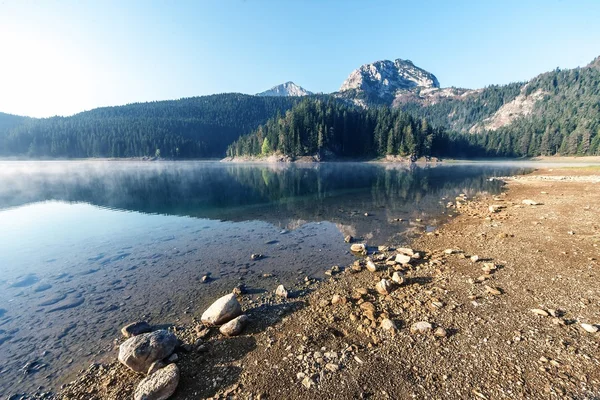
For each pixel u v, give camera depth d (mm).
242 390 4930
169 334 6160
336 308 7664
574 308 6820
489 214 18281
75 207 23969
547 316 6539
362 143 127875
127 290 9281
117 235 15594
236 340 6449
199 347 6176
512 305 7160
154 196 30125
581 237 12133
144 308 8188
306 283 9570
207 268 11047
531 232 13516
